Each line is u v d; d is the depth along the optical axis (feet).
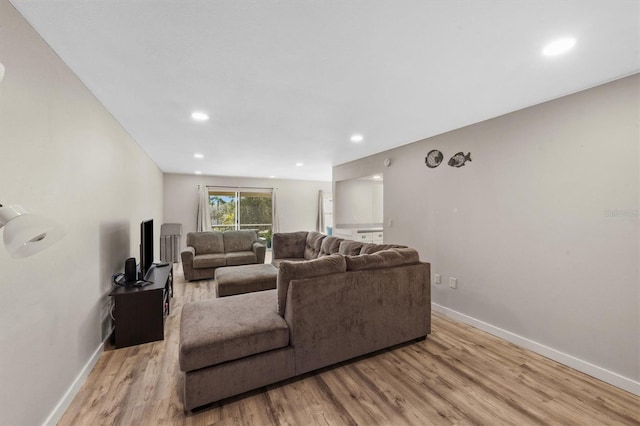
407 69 5.87
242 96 7.25
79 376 6.09
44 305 4.81
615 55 5.29
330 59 5.49
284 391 6.01
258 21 4.34
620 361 6.19
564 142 7.15
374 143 12.40
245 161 17.03
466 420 5.18
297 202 27.37
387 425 5.05
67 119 5.72
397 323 7.80
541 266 7.63
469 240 9.64
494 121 8.83
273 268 13.29
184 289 13.88
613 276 6.31
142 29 4.55
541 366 7.03
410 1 3.89
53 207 5.18
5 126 3.95
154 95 7.16
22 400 4.23
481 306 9.24
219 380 5.47
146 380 6.36
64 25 4.44
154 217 17.33
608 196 6.39
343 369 6.86
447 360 7.30
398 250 8.38
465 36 4.73
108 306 8.29
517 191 8.20
